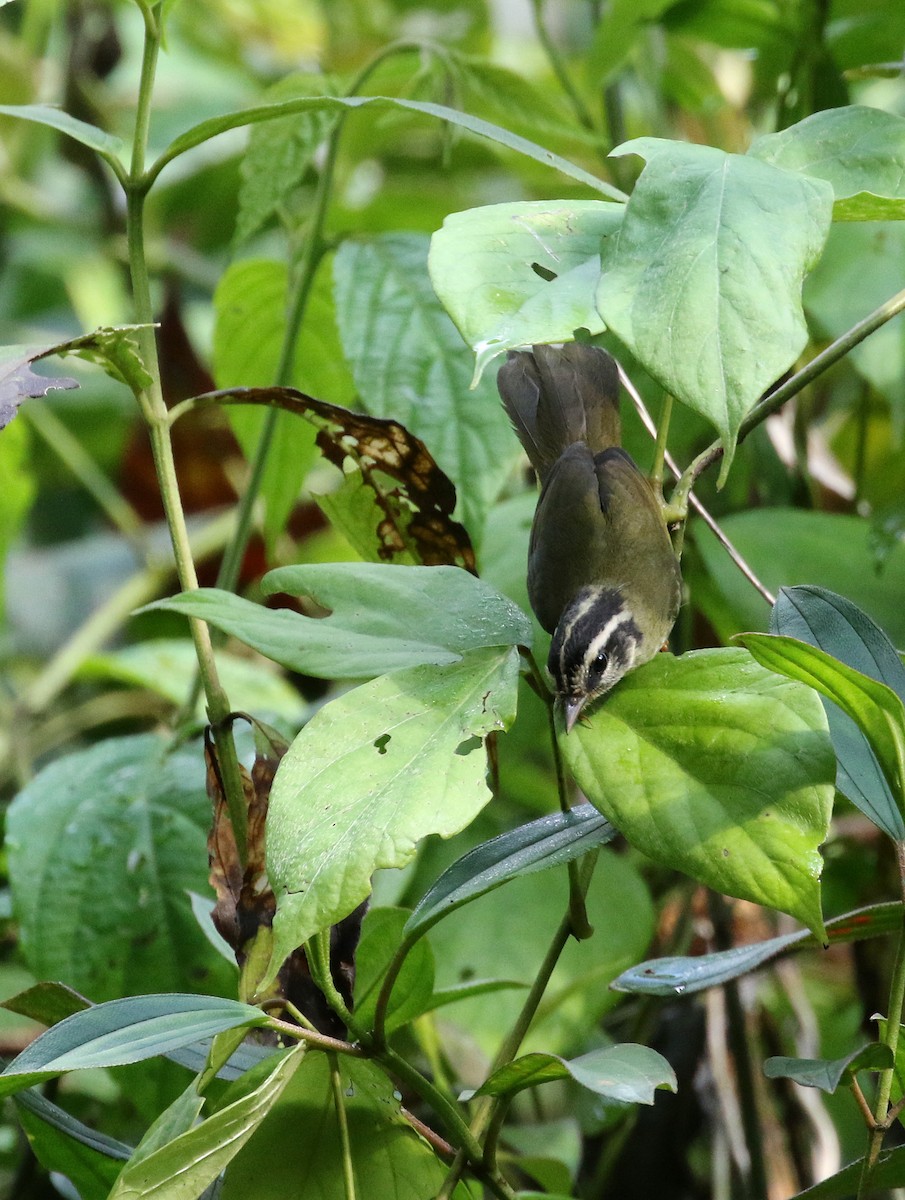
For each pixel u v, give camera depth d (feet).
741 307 19.75
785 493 24.09
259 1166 20.11
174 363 32.09
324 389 22.27
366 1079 20.11
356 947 20.20
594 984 20.93
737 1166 21.20
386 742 19.90
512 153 30.35
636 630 20.92
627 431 21.63
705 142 31.42
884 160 19.97
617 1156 22.54
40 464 34.27
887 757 19.89
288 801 19.88
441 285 19.85
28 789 20.92
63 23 35.83
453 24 34.94
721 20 23.99
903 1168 20.04
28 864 20.84
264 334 22.07
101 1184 20.25
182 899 20.80
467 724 19.92
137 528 31.60
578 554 20.93
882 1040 19.97
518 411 21.01
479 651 19.99
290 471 21.97
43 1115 20.17
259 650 19.99
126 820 20.86
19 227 35.70
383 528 20.39
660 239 19.81
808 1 23.24
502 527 22.88
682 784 19.85
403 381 20.74
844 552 21.04
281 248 35.50
